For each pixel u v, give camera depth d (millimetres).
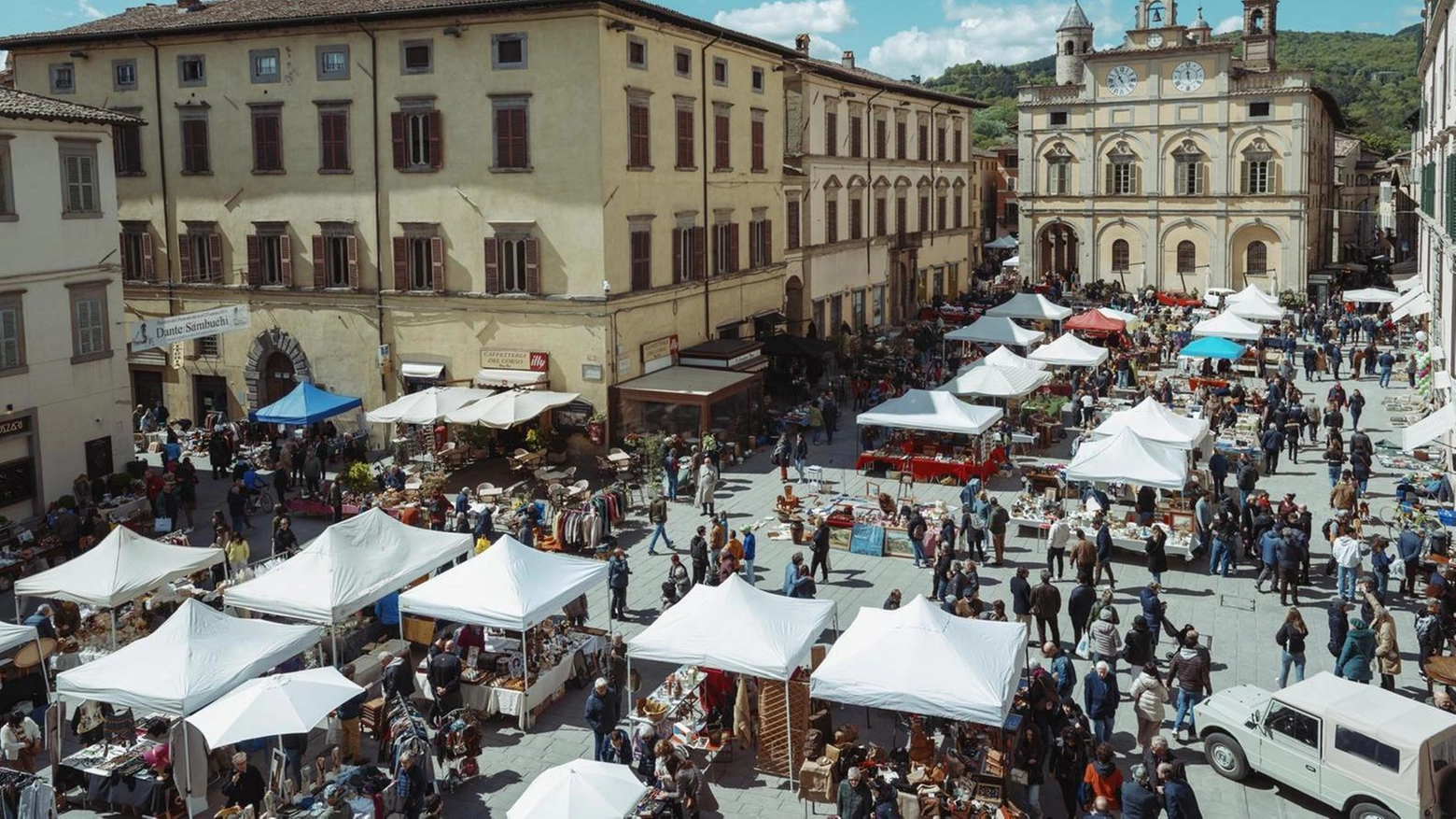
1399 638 23188
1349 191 105438
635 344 39938
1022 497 31578
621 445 38594
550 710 21281
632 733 19016
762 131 48906
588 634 23125
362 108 40156
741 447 40906
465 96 38688
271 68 41312
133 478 34156
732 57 45875
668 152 41531
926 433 38625
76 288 32719
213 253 43219
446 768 18734
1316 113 78750
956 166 77938
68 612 23969
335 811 16594
